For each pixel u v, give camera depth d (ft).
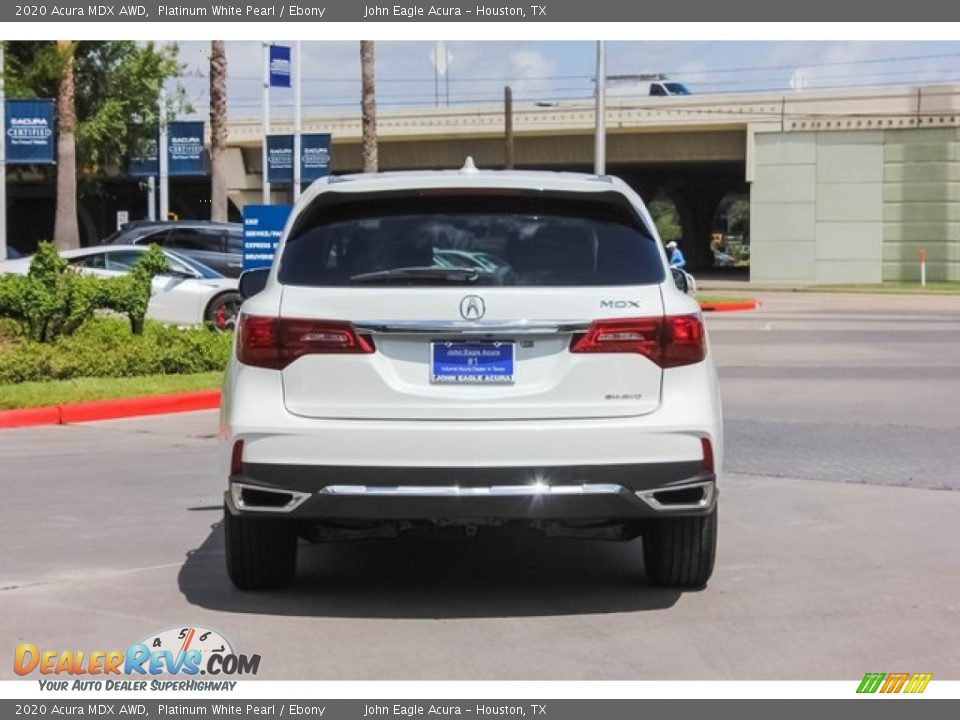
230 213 213.46
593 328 17.70
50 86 120.16
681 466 17.84
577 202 18.97
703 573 20.13
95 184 180.24
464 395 17.63
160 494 28.99
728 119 171.83
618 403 17.79
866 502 27.78
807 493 28.78
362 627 18.66
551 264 18.21
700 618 19.06
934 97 162.61
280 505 17.88
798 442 36.04
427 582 21.29
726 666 16.94
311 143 96.32
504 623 18.86
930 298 129.70
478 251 18.34
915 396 46.65
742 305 109.70
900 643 17.87
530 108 181.88
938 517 26.21
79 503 27.89
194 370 51.60
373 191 18.74
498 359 17.71
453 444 17.46
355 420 17.67
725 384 50.67
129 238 88.12
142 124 155.02
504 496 17.48
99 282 53.01
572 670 16.80
